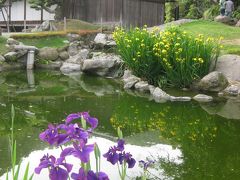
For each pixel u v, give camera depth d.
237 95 9.62
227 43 13.40
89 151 1.59
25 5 27.00
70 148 1.61
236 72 10.50
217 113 8.01
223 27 16.67
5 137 6.07
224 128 6.89
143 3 24.38
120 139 1.99
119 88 11.00
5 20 27.64
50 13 25.28
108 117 7.58
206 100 9.23
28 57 15.33
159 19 25.50
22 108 8.36
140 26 24.31
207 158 5.26
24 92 10.38
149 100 9.30
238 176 4.61
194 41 10.55
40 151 5.32
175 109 8.36
